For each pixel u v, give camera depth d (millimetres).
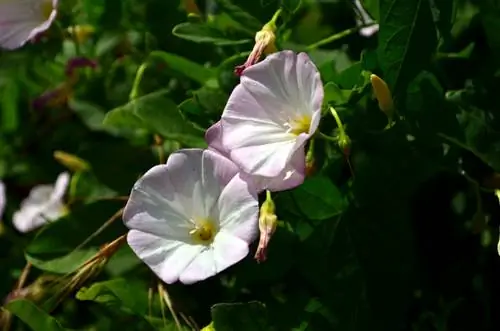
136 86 394
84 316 412
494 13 374
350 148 364
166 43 401
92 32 411
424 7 365
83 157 408
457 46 388
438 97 365
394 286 363
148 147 403
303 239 366
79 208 385
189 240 358
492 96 375
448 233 387
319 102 347
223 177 355
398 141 367
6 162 447
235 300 381
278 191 366
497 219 387
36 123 445
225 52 395
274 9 386
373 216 365
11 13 401
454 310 381
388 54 366
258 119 357
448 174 386
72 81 421
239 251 349
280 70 356
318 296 369
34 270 414
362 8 396
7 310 381
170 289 384
